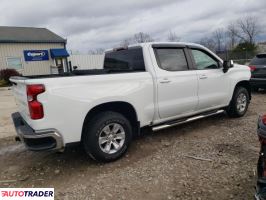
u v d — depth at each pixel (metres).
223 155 4.23
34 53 24.17
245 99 6.51
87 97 3.90
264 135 2.45
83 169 4.08
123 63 5.20
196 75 5.34
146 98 4.58
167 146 4.81
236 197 3.08
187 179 3.56
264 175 2.49
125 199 3.21
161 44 4.95
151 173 3.80
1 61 22.77
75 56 25.86
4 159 4.69
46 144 3.72
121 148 4.31
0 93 16.30
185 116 5.37
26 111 3.94
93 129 4.03
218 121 6.23
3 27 25.84
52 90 3.62
